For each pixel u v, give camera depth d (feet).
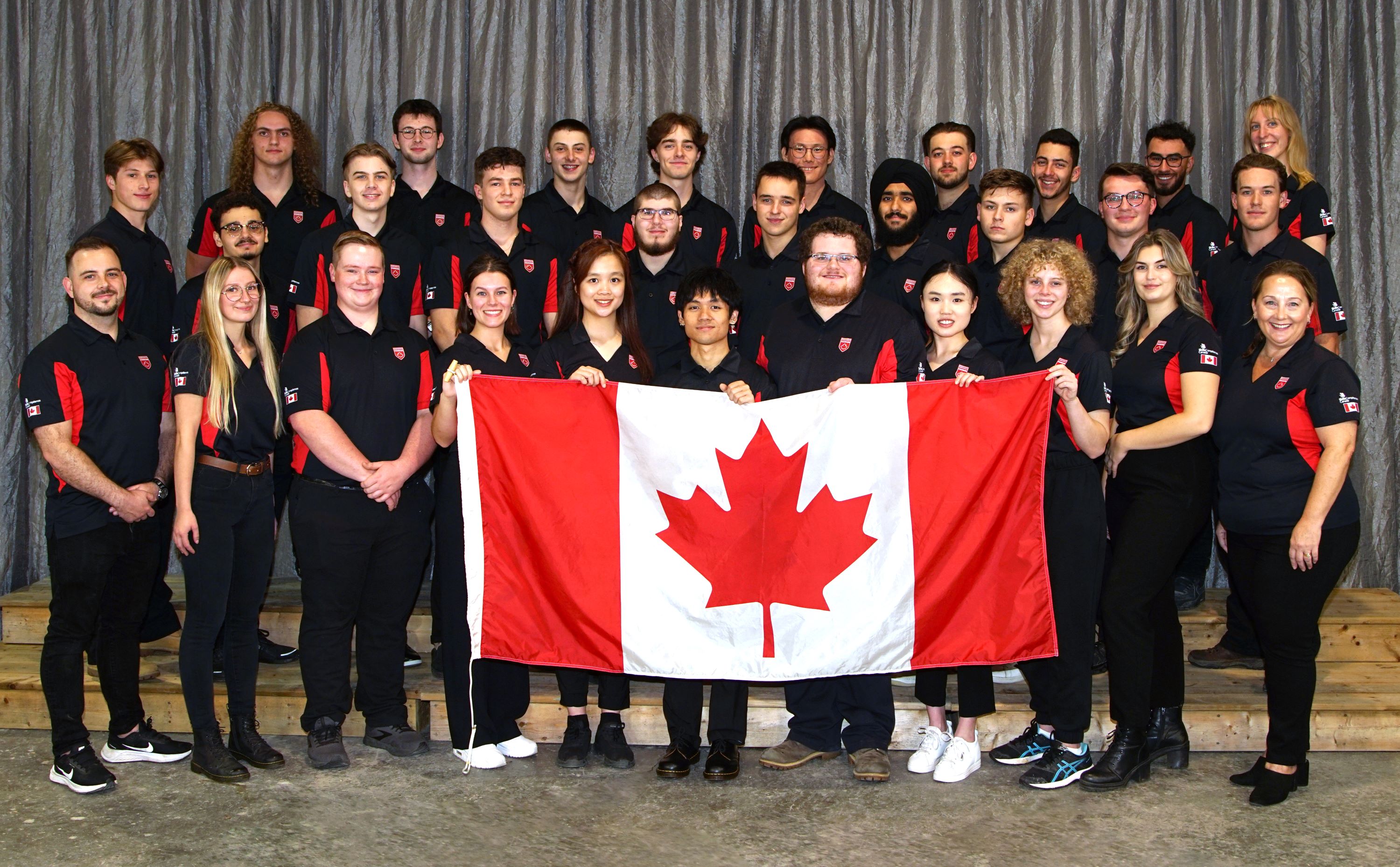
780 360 13.56
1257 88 18.45
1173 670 13.17
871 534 12.50
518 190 14.90
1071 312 12.64
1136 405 12.93
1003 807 12.28
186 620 12.85
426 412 13.42
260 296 12.96
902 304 15.44
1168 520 12.63
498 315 13.07
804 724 13.42
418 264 15.69
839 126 18.72
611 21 18.67
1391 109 18.10
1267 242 14.78
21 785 12.77
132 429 12.81
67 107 18.49
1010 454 12.35
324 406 12.86
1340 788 12.73
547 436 12.48
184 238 18.61
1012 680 14.65
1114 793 12.61
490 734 13.28
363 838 11.51
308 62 18.70
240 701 13.16
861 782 12.94
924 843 11.41
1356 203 18.31
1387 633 15.90
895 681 14.73
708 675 12.48
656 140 16.26
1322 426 12.14
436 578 14.69
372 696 13.61
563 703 13.35
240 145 16.74
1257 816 12.04
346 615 13.24
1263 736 13.70
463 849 11.29
